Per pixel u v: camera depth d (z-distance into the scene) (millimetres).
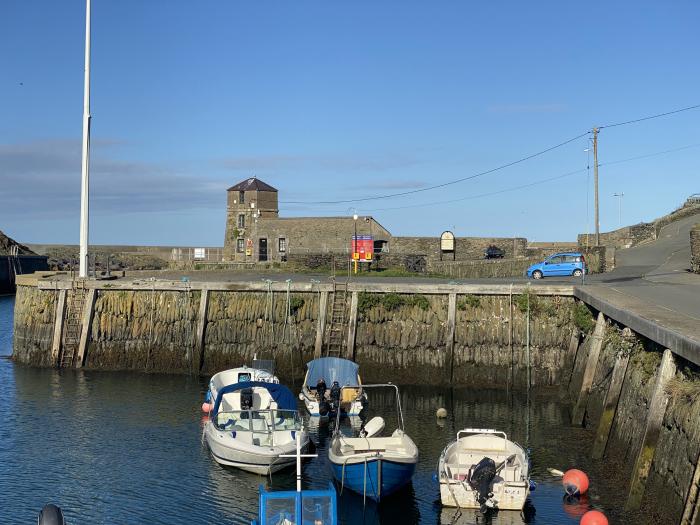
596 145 65438
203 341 41656
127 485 23828
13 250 105875
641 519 19656
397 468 22172
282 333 41062
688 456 17328
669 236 77688
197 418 31672
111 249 114875
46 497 22828
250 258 68750
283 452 24453
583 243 75000
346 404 31859
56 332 43156
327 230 67625
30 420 31297
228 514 21594
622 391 25062
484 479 21172
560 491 22812
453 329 38969
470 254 68875
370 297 40281
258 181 73750
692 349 17859
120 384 38531
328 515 17203
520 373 38625
